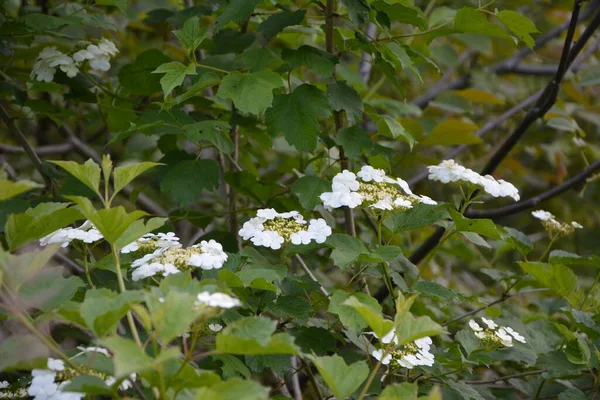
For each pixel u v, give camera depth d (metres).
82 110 5.41
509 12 3.54
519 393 4.49
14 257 2.26
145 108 4.36
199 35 3.24
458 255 5.04
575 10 3.92
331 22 3.62
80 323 2.13
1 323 2.95
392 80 3.76
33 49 4.42
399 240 4.91
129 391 2.48
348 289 3.17
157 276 3.04
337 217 4.66
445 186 7.07
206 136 3.55
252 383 1.92
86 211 2.17
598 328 3.29
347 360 3.32
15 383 2.74
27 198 4.13
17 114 5.37
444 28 3.81
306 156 5.09
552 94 4.16
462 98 5.65
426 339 2.94
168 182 3.63
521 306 4.89
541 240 7.18
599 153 5.42
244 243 4.38
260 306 2.87
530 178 7.02
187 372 1.96
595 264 3.72
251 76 3.14
